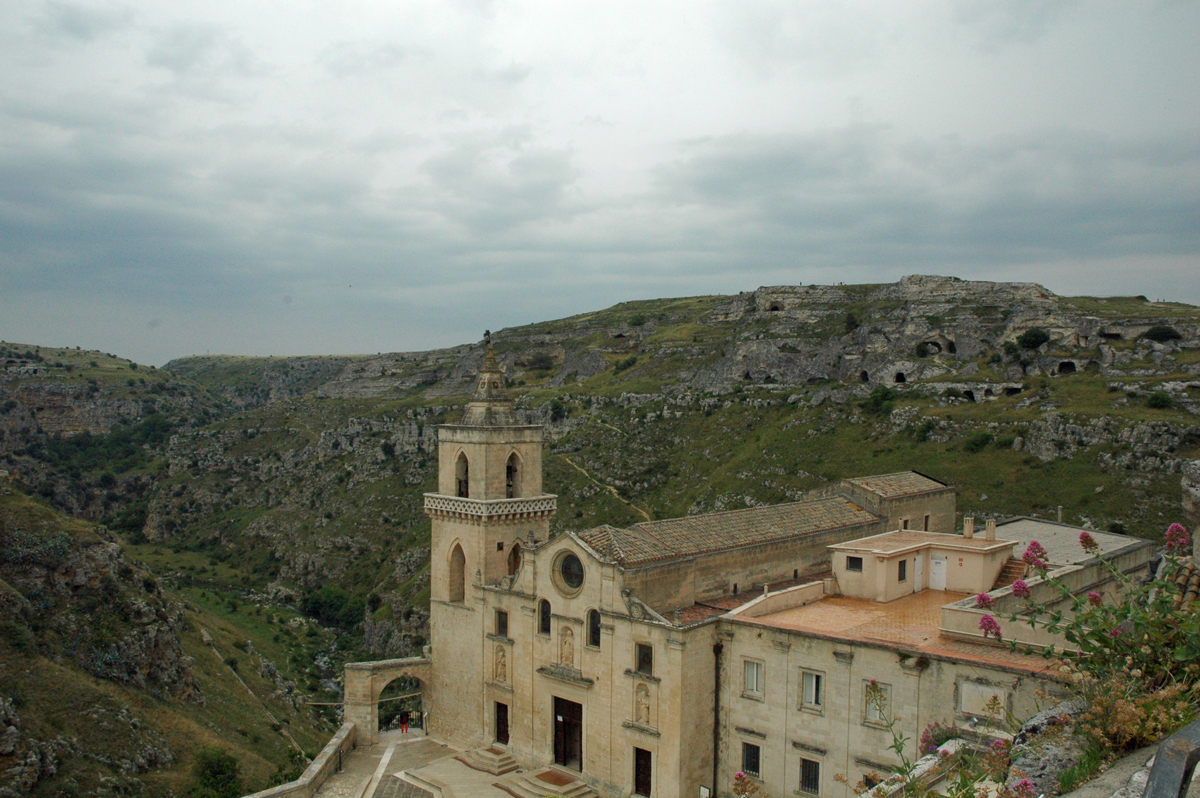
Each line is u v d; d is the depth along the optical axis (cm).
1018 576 6266
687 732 5391
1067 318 17500
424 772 6444
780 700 5253
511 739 6669
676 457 18975
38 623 8812
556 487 18962
